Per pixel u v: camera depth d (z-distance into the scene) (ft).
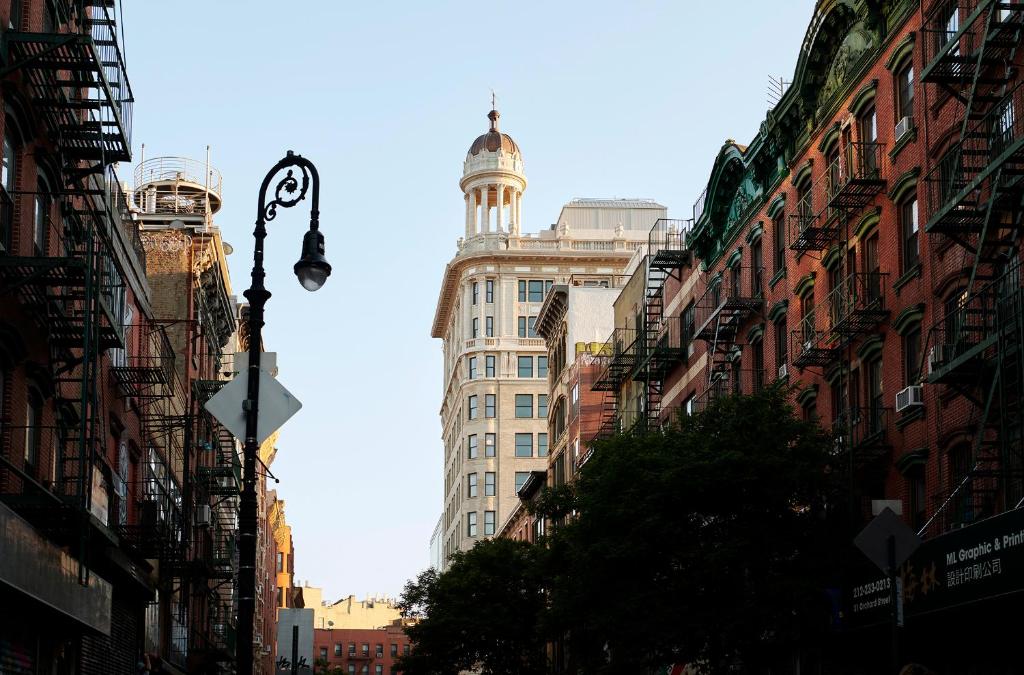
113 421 115.14
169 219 187.42
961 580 84.28
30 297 81.92
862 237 119.34
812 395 128.26
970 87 97.71
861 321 114.93
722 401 114.52
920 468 105.70
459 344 459.73
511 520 317.01
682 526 110.63
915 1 109.40
